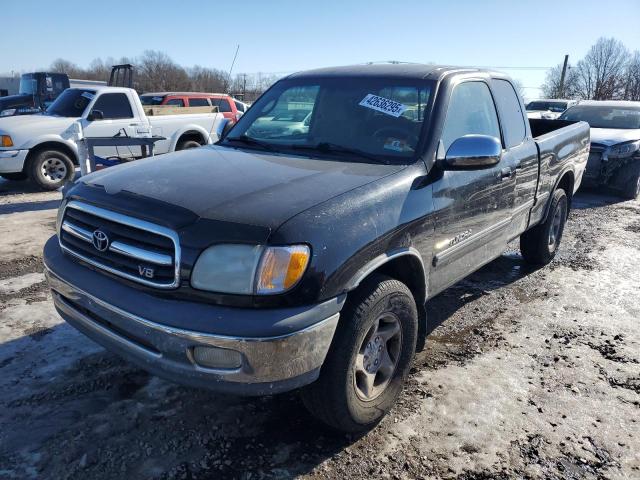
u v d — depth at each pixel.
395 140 3.21
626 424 2.98
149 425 2.82
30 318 4.03
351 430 2.72
